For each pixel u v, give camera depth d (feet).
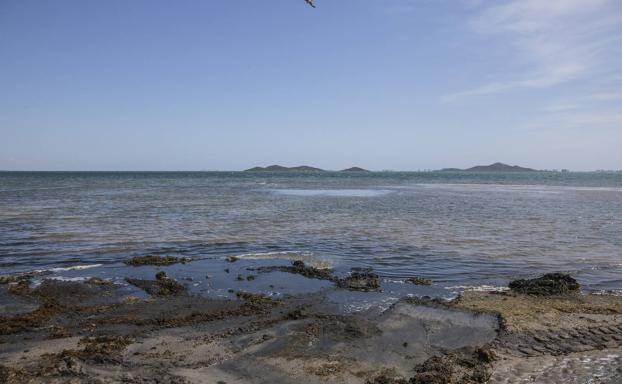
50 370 23.57
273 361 25.26
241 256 53.83
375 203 132.46
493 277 45.91
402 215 99.19
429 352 26.89
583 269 49.32
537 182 364.17
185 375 23.54
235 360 25.44
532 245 63.05
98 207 112.37
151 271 46.29
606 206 125.90
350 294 38.88
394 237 68.74
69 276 43.73
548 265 51.21
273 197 156.97
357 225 81.76
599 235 72.28
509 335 29.07
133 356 25.85
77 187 222.69
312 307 35.22
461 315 32.99
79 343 27.63
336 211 107.34
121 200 137.08
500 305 35.29
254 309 34.50
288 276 44.68
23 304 35.35
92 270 46.37
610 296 38.93
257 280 43.21
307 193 184.44
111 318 32.55
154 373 23.75
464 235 71.15
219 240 65.21
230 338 28.66
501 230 76.89
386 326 30.78
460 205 127.13
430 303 35.91
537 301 36.65
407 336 29.12
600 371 23.99
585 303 36.42
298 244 62.54
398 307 34.83
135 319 32.32
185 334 29.45
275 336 28.78
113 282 41.78
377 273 47.21
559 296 38.42
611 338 28.45
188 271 46.44
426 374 23.40
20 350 26.66
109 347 26.81
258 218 91.56
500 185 293.43
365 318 32.55
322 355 26.09
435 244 63.21
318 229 76.48
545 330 29.78
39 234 68.18
